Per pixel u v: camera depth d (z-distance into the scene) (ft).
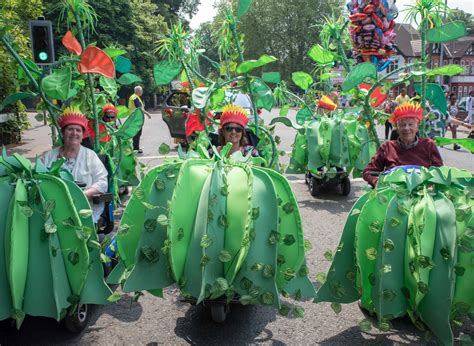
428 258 10.19
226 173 10.91
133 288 10.47
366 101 18.47
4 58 34.14
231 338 11.92
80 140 14.03
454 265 10.32
